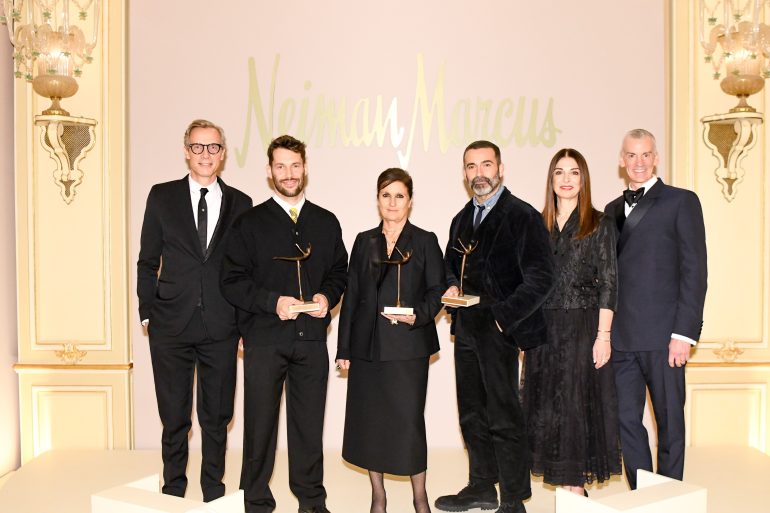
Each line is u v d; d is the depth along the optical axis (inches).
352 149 176.1
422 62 175.2
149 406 176.7
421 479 120.6
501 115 175.6
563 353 121.0
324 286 123.0
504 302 116.4
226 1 173.8
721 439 174.7
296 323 119.9
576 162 120.4
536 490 146.9
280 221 122.1
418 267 121.4
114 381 172.7
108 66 169.9
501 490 121.3
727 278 174.2
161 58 173.6
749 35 153.1
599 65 175.2
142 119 173.9
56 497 143.3
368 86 175.3
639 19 175.0
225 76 174.4
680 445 127.4
